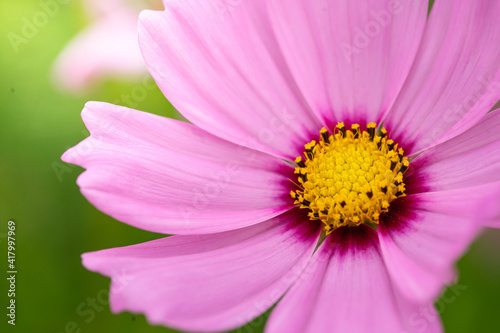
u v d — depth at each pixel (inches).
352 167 7.3
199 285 6.6
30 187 8.4
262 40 7.4
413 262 6.6
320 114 7.5
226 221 7.0
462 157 7.2
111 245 8.3
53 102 8.7
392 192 7.2
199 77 7.3
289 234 7.2
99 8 8.7
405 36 7.3
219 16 7.3
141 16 7.2
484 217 6.1
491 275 7.9
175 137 7.2
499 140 7.1
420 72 7.3
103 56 8.7
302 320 6.5
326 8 7.4
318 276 6.9
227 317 6.3
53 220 8.3
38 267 8.2
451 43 7.2
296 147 7.5
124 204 6.8
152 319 6.3
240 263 7.0
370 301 6.6
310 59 7.4
